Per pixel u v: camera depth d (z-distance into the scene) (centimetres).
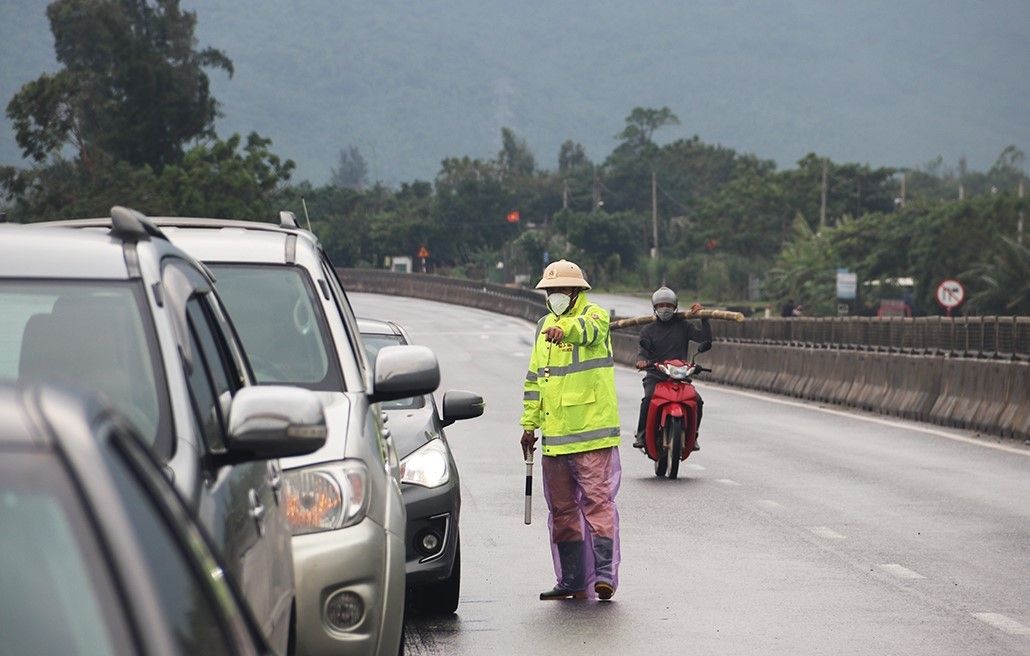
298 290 2200
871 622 2662
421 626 2638
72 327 1238
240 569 1162
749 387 10106
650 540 3569
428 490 2570
